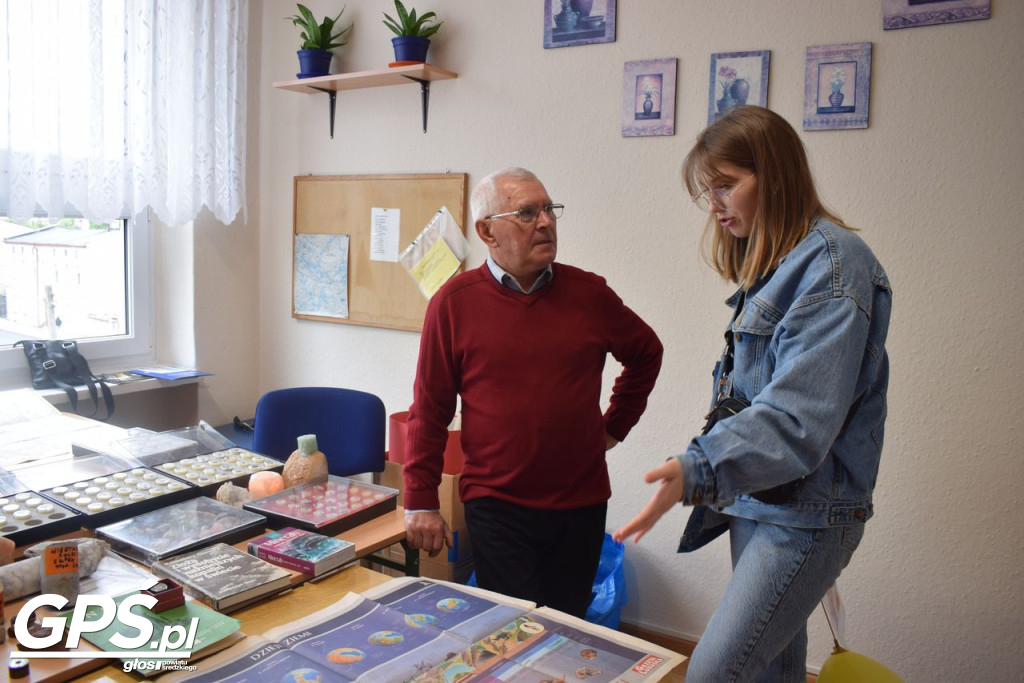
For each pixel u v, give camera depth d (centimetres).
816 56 235
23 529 152
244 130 330
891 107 228
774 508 129
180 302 338
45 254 300
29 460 206
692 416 265
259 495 186
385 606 138
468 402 191
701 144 133
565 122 279
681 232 262
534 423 183
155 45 291
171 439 221
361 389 337
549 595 191
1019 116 213
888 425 237
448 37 300
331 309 339
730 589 133
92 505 166
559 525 186
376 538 170
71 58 269
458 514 265
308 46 316
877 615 242
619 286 274
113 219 287
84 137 275
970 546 229
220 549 154
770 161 126
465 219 302
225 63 317
